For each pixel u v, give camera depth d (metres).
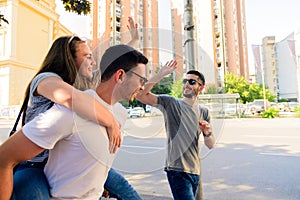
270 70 56.75
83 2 3.71
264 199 3.03
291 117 17.33
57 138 0.84
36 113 1.06
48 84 0.99
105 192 1.50
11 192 0.86
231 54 40.00
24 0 21.17
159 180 3.65
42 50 21.94
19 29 21.38
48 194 0.93
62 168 0.90
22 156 0.82
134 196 1.52
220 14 37.47
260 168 4.39
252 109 20.64
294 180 3.68
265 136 8.13
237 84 27.00
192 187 1.60
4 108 19.53
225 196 3.14
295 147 6.20
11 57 20.62
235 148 6.20
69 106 0.85
